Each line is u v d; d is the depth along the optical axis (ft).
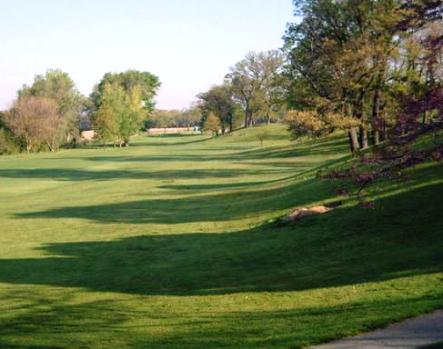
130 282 58.85
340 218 71.51
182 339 36.04
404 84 121.90
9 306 51.90
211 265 63.16
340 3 137.59
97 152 372.79
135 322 43.21
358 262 54.70
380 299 40.86
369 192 69.15
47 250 81.35
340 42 140.67
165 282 57.47
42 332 42.11
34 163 288.10
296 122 139.64
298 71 147.95
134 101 533.14
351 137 142.00
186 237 83.82
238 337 34.65
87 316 46.52
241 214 97.71
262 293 49.19
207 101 528.22
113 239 86.79
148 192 149.79
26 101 404.16
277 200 102.47
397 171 41.52
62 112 461.78
